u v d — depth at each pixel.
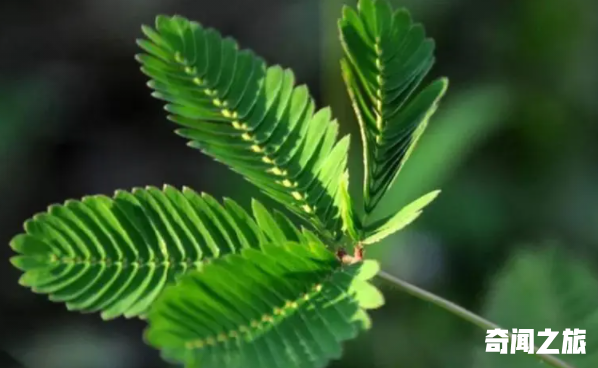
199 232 0.31
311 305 0.30
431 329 0.65
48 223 0.31
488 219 0.71
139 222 0.31
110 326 0.81
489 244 0.70
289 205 0.32
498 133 0.74
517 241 0.71
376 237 0.31
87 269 0.31
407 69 0.32
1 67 0.88
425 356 0.64
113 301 0.31
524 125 0.77
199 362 0.29
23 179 0.86
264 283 0.30
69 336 0.80
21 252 0.31
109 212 0.31
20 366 0.80
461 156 0.65
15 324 0.82
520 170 0.75
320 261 0.30
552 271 0.41
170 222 0.31
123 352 0.79
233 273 0.30
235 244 0.31
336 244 0.31
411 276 0.67
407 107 0.32
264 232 0.31
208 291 0.29
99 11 0.90
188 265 0.31
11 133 0.85
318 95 0.84
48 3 0.90
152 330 0.29
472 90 0.74
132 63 0.90
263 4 0.89
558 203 0.74
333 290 0.30
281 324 0.29
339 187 0.32
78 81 0.90
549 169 0.75
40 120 0.87
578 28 0.80
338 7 0.70
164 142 0.90
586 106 0.78
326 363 0.29
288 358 0.29
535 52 0.80
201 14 0.90
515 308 0.41
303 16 0.87
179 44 0.32
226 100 0.32
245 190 0.73
